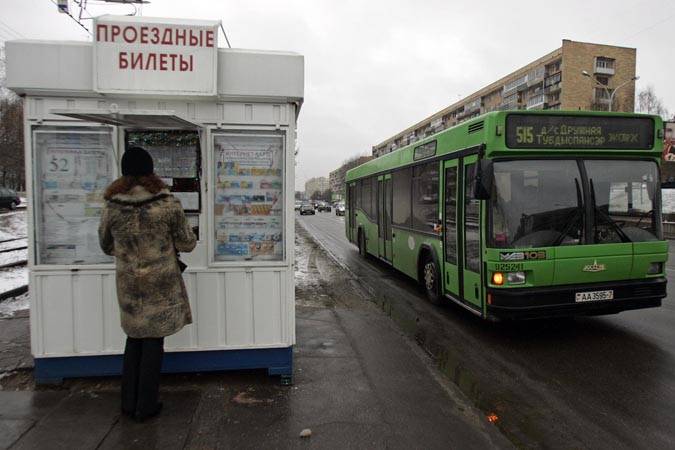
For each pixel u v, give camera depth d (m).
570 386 4.64
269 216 4.41
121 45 4.10
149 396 3.61
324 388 4.35
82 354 4.21
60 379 4.23
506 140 5.81
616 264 5.88
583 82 60.00
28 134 4.13
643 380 4.80
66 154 4.20
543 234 5.77
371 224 13.02
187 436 3.42
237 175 4.37
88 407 3.81
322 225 36.38
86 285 4.20
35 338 4.18
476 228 6.22
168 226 3.62
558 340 6.12
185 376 4.47
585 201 5.91
